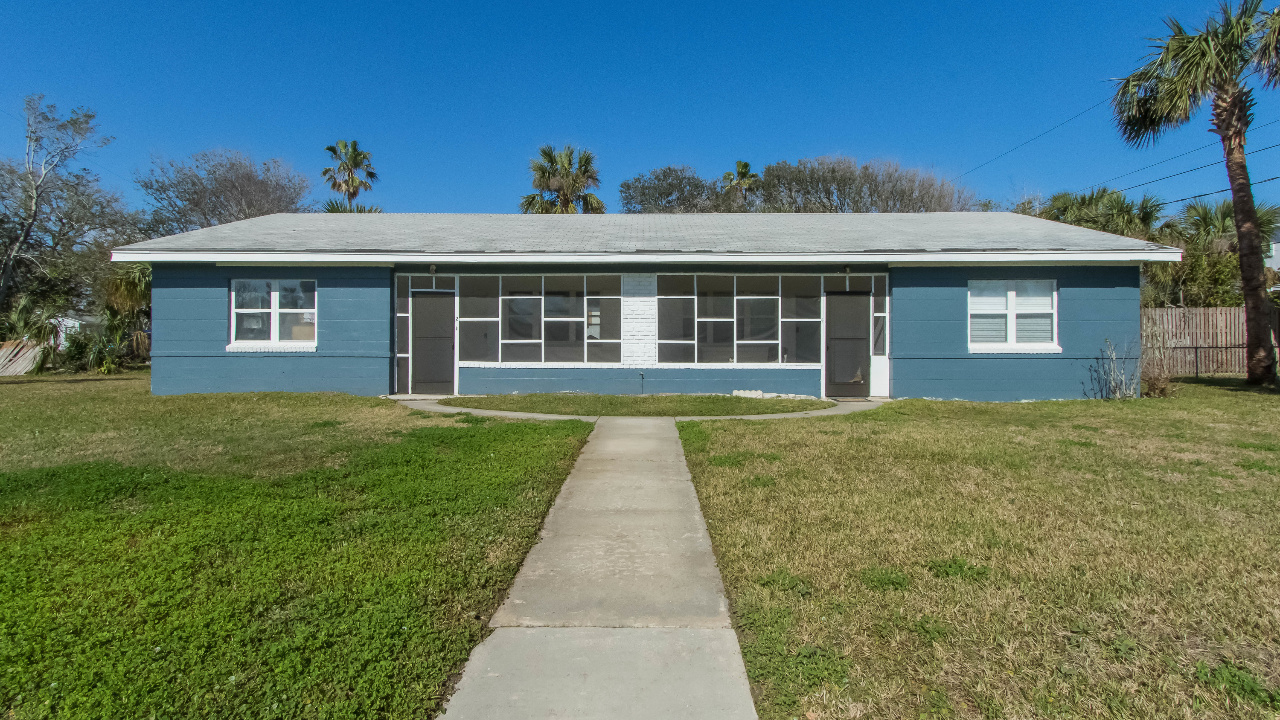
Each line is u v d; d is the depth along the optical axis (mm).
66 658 2773
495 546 4164
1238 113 13750
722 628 3154
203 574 3631
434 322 13234
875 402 12211
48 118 27531
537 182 30547
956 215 17734
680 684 2668
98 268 28047
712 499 5238
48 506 4949
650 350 13109
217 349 12875
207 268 12805
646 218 17719
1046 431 8531
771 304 13055
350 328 12945
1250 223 13914
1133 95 14391
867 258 12344
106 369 18625
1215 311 16984
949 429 8711
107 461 6578
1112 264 12406
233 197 35562
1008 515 4723
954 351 12656
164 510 4828
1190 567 3727
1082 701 2494
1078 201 24891
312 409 10750
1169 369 14586
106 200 29672
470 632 3061
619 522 4789
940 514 4754
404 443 7547
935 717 2422
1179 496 5242
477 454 6926
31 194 27500
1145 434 8250
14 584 3508
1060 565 3766
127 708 2434
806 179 38438
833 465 6410
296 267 12938
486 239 13938
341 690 2561
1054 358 12469
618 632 3113
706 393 13062
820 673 2699
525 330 13203
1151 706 2447
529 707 2510
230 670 2682
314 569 3719
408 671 2711
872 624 3090
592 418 9992
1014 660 2771
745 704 2535
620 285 13102
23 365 18703
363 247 12789
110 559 3895
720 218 17625
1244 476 5941
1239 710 2428
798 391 13000
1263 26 12812
